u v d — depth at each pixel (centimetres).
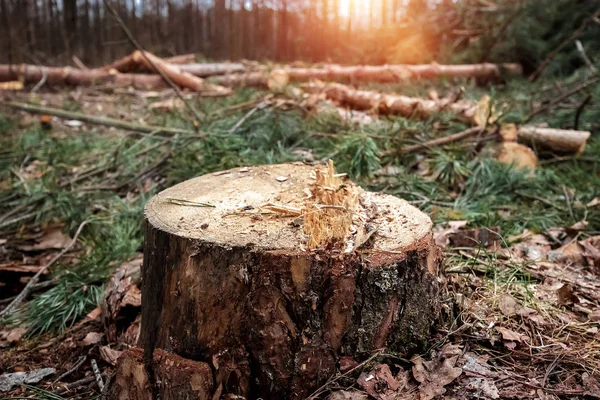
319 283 66
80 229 125
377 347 71
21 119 242
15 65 319
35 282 113
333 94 232
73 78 304
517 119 186
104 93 294
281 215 75
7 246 131
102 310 99
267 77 285
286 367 67
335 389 69
